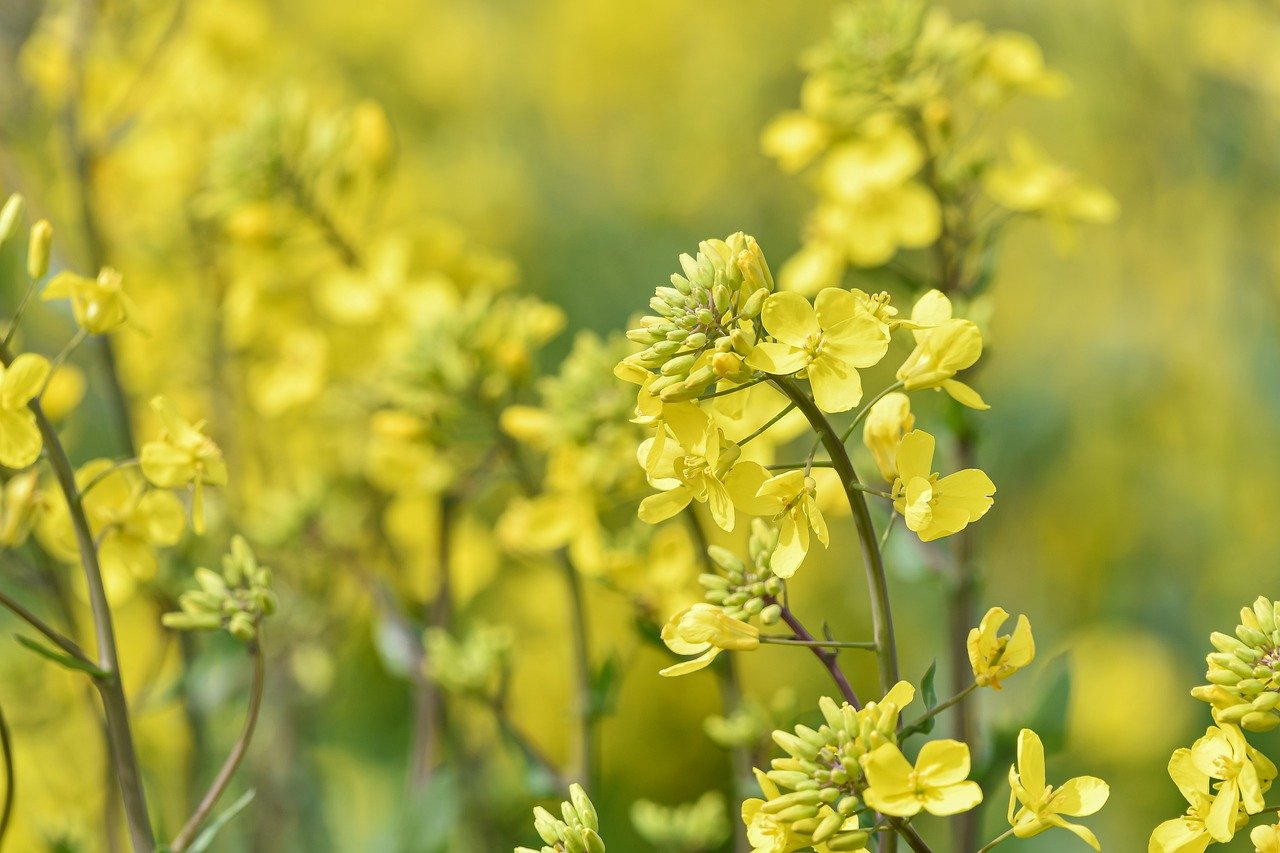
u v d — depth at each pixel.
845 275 0.73
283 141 0.82
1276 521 1.16
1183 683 1.12
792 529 0.56
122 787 0.59
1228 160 1.22
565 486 0.69
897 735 0.55
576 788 0.57
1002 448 1.18
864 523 0.55
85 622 0.87
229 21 1.03
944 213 0.71
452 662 0.70
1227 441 1.20
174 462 0.60
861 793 0.54
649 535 0.70
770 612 0.56
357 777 0.94
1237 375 1.20
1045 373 1.25
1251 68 1.22
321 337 0.83
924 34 0.72
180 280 0.96
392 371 0.72
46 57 0.90
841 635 1.08
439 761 0.76
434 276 0.84
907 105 0.71
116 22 0.96
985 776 0.65
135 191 0.95
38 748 0.84
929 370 0.55
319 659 0.91
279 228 0.82
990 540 1.16
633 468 0.69
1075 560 1.17
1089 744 1.09
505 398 0.71
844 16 0.72
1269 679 0.55
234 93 0.99
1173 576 1.16
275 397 0.82
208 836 0.60
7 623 0.90
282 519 0.83
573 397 0.69
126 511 0.62
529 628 1.02
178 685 0.72
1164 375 1.25
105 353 0.81
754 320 0.55
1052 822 0.55
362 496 0.90
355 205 0.87
